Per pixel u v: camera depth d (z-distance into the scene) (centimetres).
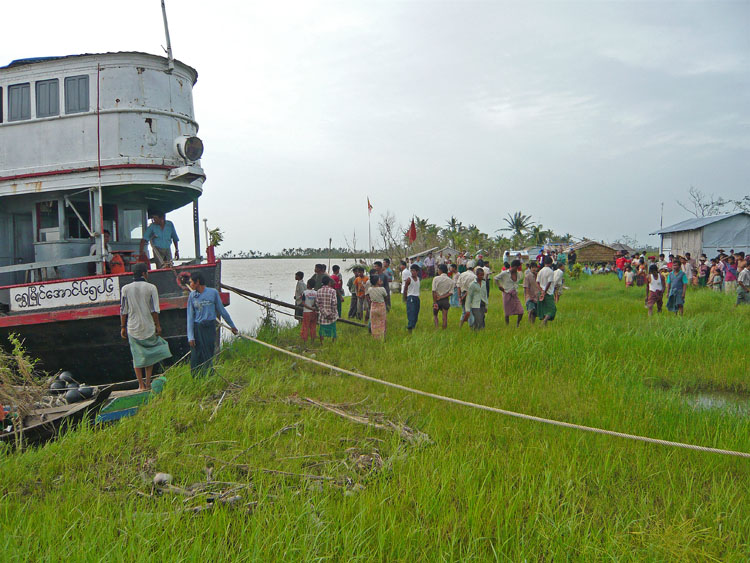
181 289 991
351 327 1535
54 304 972
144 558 364
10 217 1141
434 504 444
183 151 1045
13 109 1047
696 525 426
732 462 535
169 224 1162
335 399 768
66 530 412
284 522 416
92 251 1037
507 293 1366
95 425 656
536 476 503
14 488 507
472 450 564
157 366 979
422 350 1056
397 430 618
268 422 659
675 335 1091
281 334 1431
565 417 672
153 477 521
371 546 399
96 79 1024
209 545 380
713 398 791
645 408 682
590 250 5153
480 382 839
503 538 407
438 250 4681
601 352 976
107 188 1041
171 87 1087
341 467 539
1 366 815
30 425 685
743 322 1293
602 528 418
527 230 7912
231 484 495
